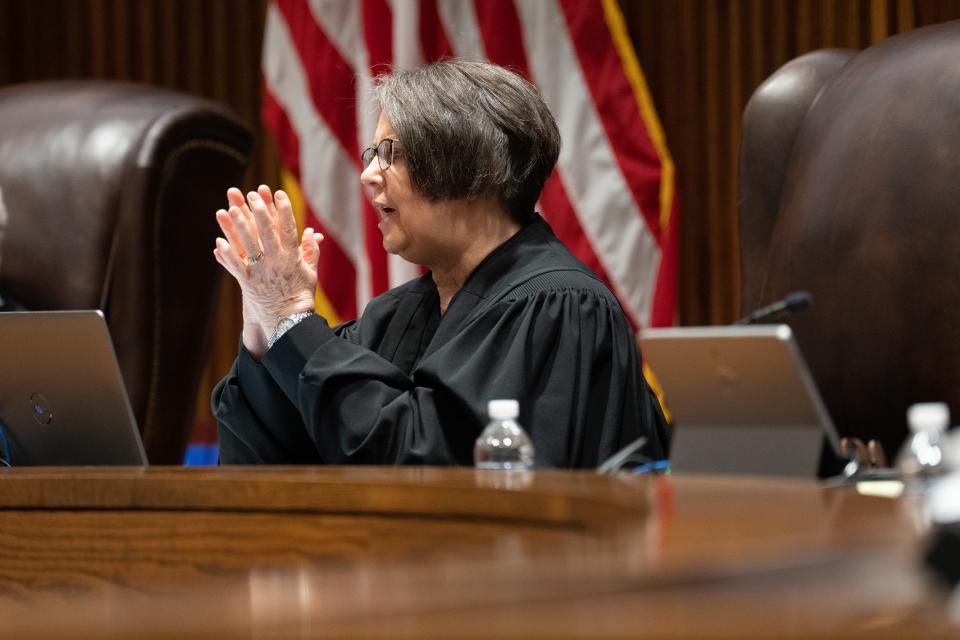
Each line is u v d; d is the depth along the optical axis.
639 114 10.27
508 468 4.95
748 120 7.34
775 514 2.85
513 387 5.58
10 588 4.38
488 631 1.60
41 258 8.84
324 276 10.70
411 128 6.02
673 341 4.30
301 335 5.66
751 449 4.22
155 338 8.80
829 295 6.43
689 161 11.30
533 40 10.34
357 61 10.63
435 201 6.06
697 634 1.59
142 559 4.16
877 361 6.22
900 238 6.20
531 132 6.15
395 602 1.80
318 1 10.70
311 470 4.42
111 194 8.80
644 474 4.20
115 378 5.25
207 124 9.11
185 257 8.99
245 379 6.01
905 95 6.45
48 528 4.30
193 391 9.11
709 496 3.29
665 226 10.23
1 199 8.73
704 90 11.33
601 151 10.28
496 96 6.12
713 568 2.01
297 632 1.60
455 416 5.61
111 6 13.47
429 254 6.20
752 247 7.21
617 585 1.89
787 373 4.09
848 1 10.95
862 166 6.46
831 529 2.53
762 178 7.23
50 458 5.62
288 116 10.86
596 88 10.30
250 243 5.68
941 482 3.29
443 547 3.64
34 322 5.30
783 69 7.39
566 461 5.61
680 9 11.31
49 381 5.39
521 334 5.70
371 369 5.59
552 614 1.70
